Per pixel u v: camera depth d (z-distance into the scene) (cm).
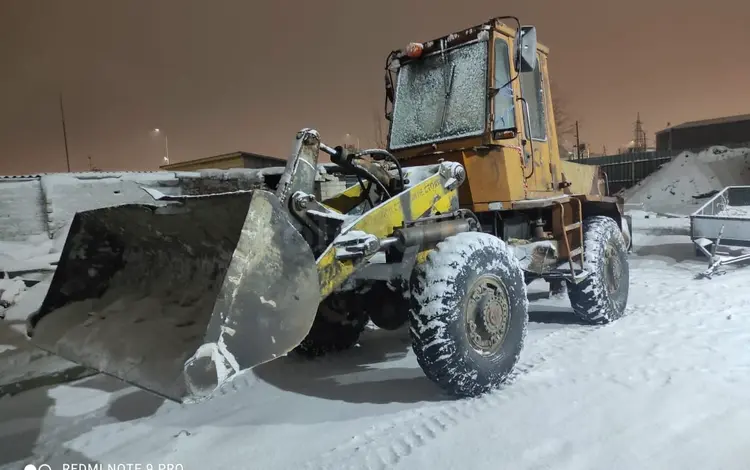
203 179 1010
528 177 485
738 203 1101
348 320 499
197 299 296
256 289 270
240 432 343
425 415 350
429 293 353
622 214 661
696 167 2548
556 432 311
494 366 376
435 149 486
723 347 434
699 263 872
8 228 828
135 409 390
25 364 471
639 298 648
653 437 296
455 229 414
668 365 400
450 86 493
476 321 371
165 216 309
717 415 314
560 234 505
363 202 472
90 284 351
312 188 378
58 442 346
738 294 612
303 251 289
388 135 531
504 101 477
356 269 343
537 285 805
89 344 308
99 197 899
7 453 334
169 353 266
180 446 329
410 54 509
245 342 262
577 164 611
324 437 328
